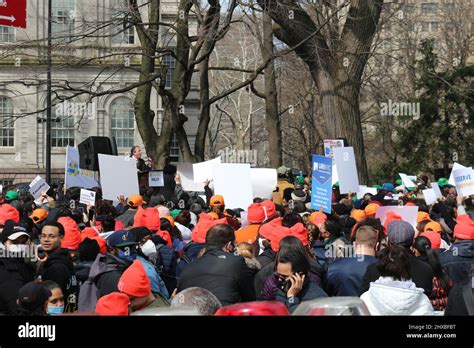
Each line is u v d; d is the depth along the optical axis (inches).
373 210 486.6
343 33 1128.8
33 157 2060.8
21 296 231.3
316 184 540.4
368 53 1126.4
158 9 1168.8
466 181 620.7
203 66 1206.3
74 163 709.9
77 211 533.3
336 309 168.7
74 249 358.9
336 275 311.0
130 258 309.3
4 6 1227.9
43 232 325.7
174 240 446.3
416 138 1846.7
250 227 406.0
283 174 1016.9
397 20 1519.4
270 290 280.4
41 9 1946.4
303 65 1644.9
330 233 384.5
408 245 309.6
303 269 272.5
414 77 1807.3
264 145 2682.1
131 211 510.9
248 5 1025.5
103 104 2011.6
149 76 1144.2
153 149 1212.5
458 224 342.3
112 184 614.5
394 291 239.6
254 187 748.6
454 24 2177.7
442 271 307.6
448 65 2060.8
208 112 1211.2
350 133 1125.7
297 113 2009.1
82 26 1197.7
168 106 1200.8
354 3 1110.4
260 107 2444.6
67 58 1362.0
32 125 2043.6
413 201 674.2
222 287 287.4
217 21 1050.7
